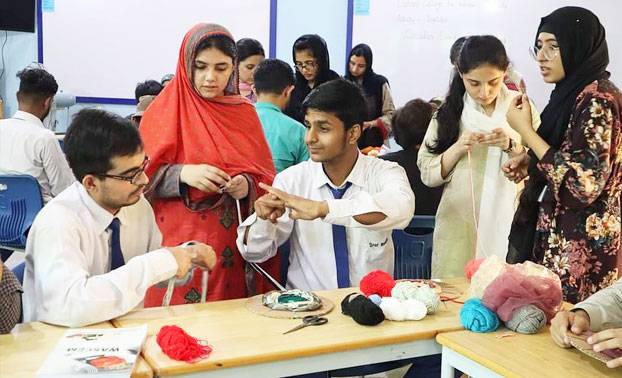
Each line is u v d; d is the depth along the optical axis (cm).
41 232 147
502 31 440
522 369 126
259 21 493
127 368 117
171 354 125
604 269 188
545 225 194
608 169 178
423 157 233
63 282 140
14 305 146
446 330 147
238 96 211
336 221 171
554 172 182
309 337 139
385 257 190
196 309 156
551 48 190
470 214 221
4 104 498
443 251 225
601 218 185
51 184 329
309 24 495
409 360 192
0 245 313
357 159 188
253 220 178
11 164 324
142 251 172
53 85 332
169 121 199
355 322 149
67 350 124
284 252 202
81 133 145
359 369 189
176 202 199
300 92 359
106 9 482
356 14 469
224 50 194
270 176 207
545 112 196
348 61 437
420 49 458
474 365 135
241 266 205
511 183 219
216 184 190
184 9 488
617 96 182
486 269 161
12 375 116
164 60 494
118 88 493
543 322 146
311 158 184
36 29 484
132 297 144
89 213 154
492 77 208
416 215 251
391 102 430
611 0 419
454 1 446
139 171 149
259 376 130
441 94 459
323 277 186
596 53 187
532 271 157
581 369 127
